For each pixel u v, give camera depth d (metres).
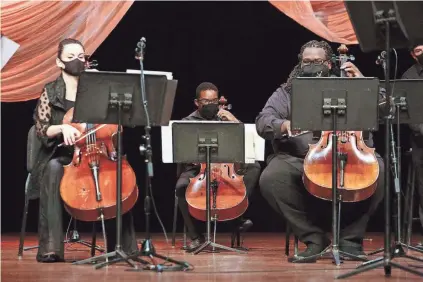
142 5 12.48
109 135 6.97
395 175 6.51
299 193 7.04
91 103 6.14
